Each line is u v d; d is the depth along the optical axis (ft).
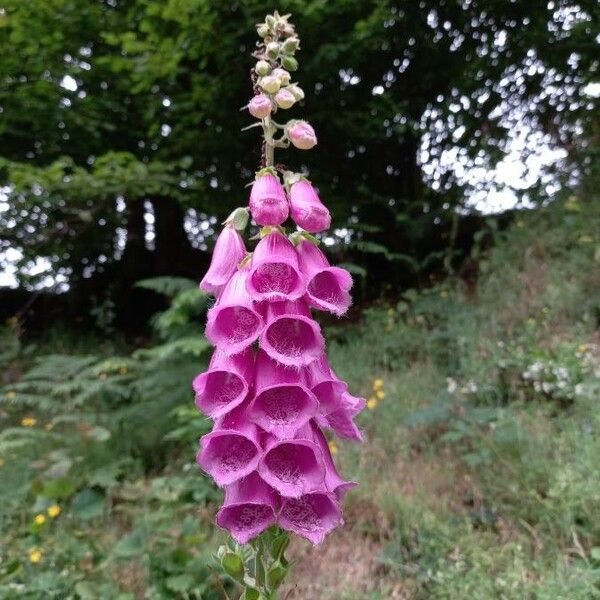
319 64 3.73
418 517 1.90
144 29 3.31
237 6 3.47
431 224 4.50
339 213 4.12
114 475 2.40
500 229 4.41
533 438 2.07
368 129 4.14
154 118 3.95
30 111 3.67
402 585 1.67
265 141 0.95
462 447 2.23
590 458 1.81
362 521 1.97
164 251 5.32
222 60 3.59
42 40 3.51
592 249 3.26
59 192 3.40
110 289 5.32
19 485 2.51
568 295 2.98
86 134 3.92
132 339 4.94
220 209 4.19
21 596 1.64
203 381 0.88
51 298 5.43
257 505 0.85
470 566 1.64
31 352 4.44
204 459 0.84
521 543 1.69
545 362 2.44
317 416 0.86
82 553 1.86
